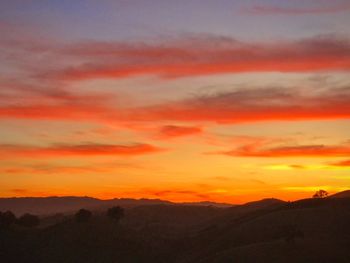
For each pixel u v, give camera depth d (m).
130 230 138.75
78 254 119.31
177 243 133.50
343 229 110.81
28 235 128.88
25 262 117.69
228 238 119.69
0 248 120.81
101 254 119.94
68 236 125.75
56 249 121.38
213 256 100.12
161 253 126.31
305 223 116.56
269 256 92.94
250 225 125.12
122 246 124.88
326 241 100.56
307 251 94.56
